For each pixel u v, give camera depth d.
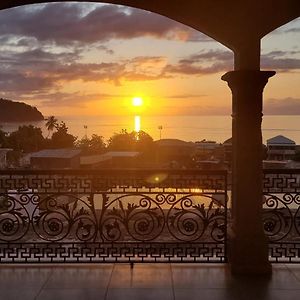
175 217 4.80
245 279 4.40
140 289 4.16
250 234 4.53
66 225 4.80
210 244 4.86
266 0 4.40
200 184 4.77
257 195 4.53
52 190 4.75
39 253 4.82
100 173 4.73
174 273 4.55
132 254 4.86
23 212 4.80
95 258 4.85
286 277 4.45
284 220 4.76
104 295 4.03
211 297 4.00
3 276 4.46
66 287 4.21
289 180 4.72
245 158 4.52
